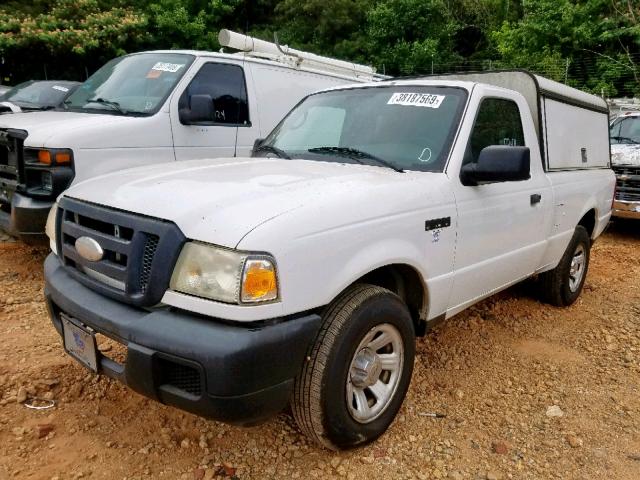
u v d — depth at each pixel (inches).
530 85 170.7
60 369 139.2
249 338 88.5
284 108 269.9
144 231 95.7
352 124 149.0
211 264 90.0
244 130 251.4
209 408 89.8
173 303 92.7
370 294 108.7
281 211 96.0
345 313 103.9
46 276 117.8
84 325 105.0
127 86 239.5
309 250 95.7
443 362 157.3
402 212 114.2
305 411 102.7
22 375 135.3
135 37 757.9
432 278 124.2
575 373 154.7
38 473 103.3
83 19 730.2
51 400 126.3
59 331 115.0
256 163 134.5
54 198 190.1
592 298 222.8
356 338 104.5
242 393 89.1
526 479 109.3
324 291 98.5
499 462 114.2
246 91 253.9
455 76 186.2
